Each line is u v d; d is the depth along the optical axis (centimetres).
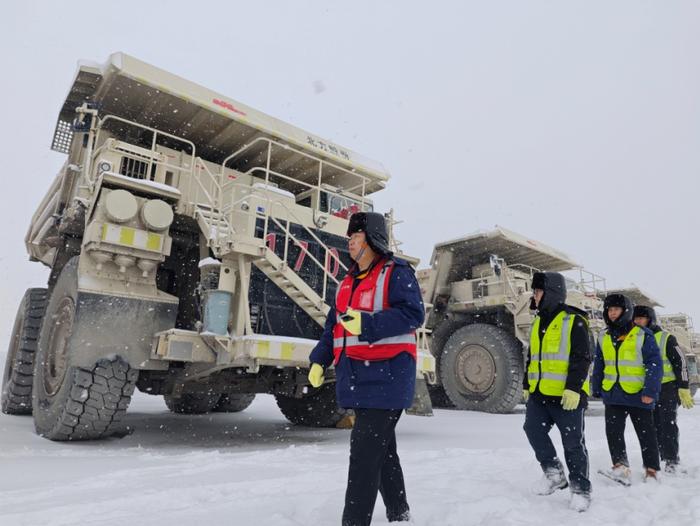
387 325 183
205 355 476
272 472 336
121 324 477
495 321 1252
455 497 263
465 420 844
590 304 1202
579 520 230
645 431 351
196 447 496
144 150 568
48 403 507
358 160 741
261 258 489
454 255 1272
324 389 684
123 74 554
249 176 668
